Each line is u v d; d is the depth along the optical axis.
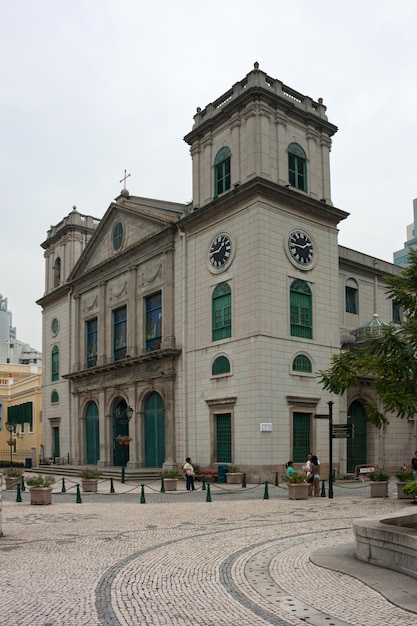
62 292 51.22
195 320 35.59
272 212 32.94
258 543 14.34
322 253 35.59
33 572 11.46
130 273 41.66
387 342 13.85
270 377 31.22
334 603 9.31
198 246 36.06
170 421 36.06
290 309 33.09
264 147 33.16
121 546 14.15
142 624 8.36
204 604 9.36
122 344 42.66
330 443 25.22
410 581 10.38
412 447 39.59
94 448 45.16
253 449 30.59
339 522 17.53
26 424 59.41
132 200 43.75
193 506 21.75
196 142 37.41
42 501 22.73
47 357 53.47
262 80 33.94
